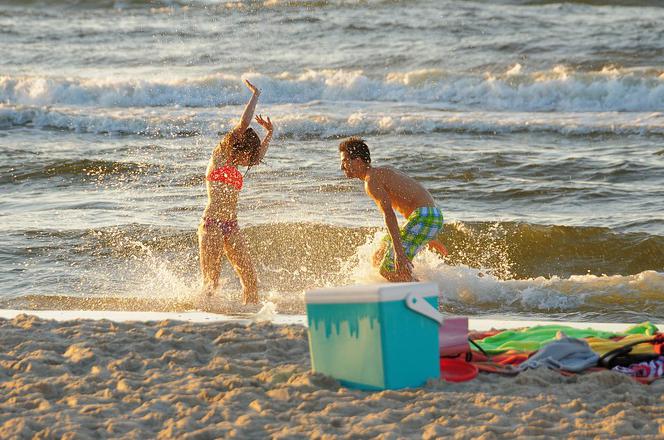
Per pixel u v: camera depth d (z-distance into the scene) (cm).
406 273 2702
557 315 2767
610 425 1354
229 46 10406
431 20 10994
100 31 11475
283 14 11675
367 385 1614
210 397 1571
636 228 3738
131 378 1702
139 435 1381
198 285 3145
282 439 1328
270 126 2791
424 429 1367
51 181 5016
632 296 2880
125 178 5050
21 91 8144
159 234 3803
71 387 1639
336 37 10512
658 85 7469
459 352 1797
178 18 11981
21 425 1415
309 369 1722
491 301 2933
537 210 4162
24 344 1950
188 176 5066
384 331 1578
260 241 3684
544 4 11512
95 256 3541
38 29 11606
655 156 5350
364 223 3916
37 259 3503
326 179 4834
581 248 3547
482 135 6341
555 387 1606
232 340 1984
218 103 7950
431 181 4803
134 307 2848
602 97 7512
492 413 1439
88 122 7025
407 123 6556
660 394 1552
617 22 10338
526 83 7856
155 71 9369
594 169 4972
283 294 2967
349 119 6644
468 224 3794
